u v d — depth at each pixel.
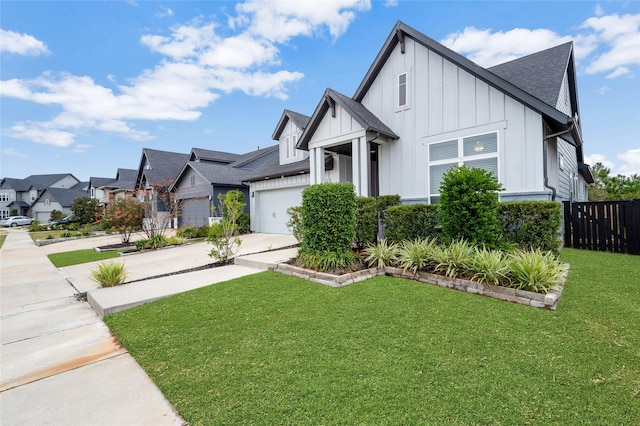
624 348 2.84
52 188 49.81
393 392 2.29
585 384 2.33
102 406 2.29
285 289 5.09
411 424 1.96
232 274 6.48
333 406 2.15
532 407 2.09
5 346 3.46
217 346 3.16
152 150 27.20
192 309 4.32
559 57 9.19
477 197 5.62
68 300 5.46
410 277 5.61
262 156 22.58
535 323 3.46
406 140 9.39
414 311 3.91
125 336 3.56
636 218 7.44
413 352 2.87
